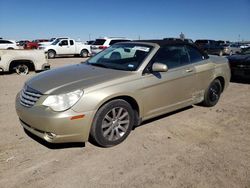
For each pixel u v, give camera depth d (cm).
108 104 392
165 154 390
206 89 583
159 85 459
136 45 505
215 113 579
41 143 419
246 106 639
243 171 348
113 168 351
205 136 457
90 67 477
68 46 2541
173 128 489
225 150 406
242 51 1079
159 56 475
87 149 401
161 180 326
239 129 491
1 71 1146
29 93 395
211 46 3019
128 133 431
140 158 377
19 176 330
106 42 2105
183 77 505
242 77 927
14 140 429
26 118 384
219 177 333
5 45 2598
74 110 362
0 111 584
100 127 390
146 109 450
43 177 329
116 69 454
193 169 351
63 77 418
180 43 530
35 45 3228
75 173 338
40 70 1237
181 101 518
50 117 355
